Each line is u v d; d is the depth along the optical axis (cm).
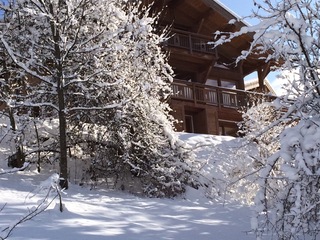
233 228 792
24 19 1057
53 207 790
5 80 1136
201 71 2300
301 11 554
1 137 1100
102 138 1138
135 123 1161
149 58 1218
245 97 2128
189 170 1183
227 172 1245
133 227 723
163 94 1330
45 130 1224
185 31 2223
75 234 632
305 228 532
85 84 1097
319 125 522
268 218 557
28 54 1052
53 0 1012
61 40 1012
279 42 568
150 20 1178
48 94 1092
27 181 993
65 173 977
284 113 623
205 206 1045
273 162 555
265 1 530
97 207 846
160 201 1038
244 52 570
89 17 1115
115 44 1089
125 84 1139
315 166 517
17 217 684
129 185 1146
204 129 2156
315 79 565
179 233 725
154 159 1141
